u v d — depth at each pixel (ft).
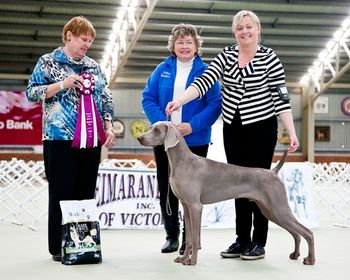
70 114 12.86
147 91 14.35
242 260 13.28
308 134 62.18
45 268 12.21
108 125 13.62
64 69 13.00
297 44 53.31
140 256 13.88
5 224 21.18
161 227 20.33
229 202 20.62
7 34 48.44
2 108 55.93
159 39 50.16
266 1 44.37
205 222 20.30
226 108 13.21
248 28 12.80
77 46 12.84
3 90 56.29
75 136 12.73
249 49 12.93
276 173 12.75
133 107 61.41
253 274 11.71
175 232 14.52
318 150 63.93
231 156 13.25
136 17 43.62
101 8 43.62
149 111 14.12
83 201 13.00
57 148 12.85
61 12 44.60
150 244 16.11
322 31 50.39
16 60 54.03
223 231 19.51
